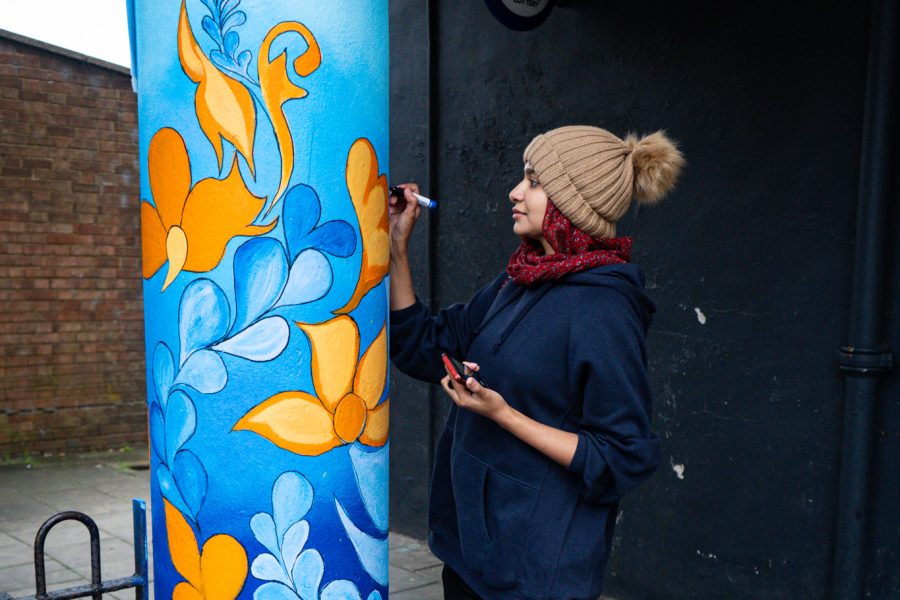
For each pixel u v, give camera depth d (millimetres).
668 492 3688
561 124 4066
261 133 1502
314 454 1572
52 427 8125
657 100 3654
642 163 1850
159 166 1551
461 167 4609
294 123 1518
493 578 1754
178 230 1532
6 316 7914
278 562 1561
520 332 1801
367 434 1655
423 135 4871
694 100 3516
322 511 1589
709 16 3447
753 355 3350
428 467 4910
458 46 4590
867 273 2918
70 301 8188
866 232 2916
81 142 8188
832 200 3086
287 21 1506
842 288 3068
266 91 1500
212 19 1497
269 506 1548
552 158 1783
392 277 2068
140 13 1582
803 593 3211
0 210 7863
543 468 1750
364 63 1601
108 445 8383
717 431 3484
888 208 2904
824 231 3115
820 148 3115
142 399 8547
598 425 1686
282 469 1548
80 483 6945
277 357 1531
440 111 4719
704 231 3504
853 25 3004
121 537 5199
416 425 5000
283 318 1530
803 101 3158
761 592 3346
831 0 3062
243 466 1532
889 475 2967
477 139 4512
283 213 1520
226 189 1504
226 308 1514
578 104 3986
